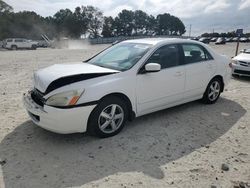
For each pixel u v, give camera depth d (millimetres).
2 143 4238
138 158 3871
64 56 21125
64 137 4465
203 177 3445
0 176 3391
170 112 5785
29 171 3510
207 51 6121
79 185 3240
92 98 4051
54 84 4023
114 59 5070
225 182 3350
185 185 3271
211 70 6102
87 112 4059
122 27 117625
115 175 3451
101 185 3246
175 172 3543
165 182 3322
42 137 4461
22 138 4422
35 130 4723
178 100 5480
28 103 4344
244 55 10375
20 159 3789
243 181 3377
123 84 4402
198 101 6609
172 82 5191
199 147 4250
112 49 5586
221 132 4836
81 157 3867
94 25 108938
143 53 4871
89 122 4199
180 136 4617
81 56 21031
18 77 10086
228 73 6652
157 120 5297
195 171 3576
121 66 4723
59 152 3996
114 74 4395
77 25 100688
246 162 3832
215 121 5344
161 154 4000
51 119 3924
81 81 4098
